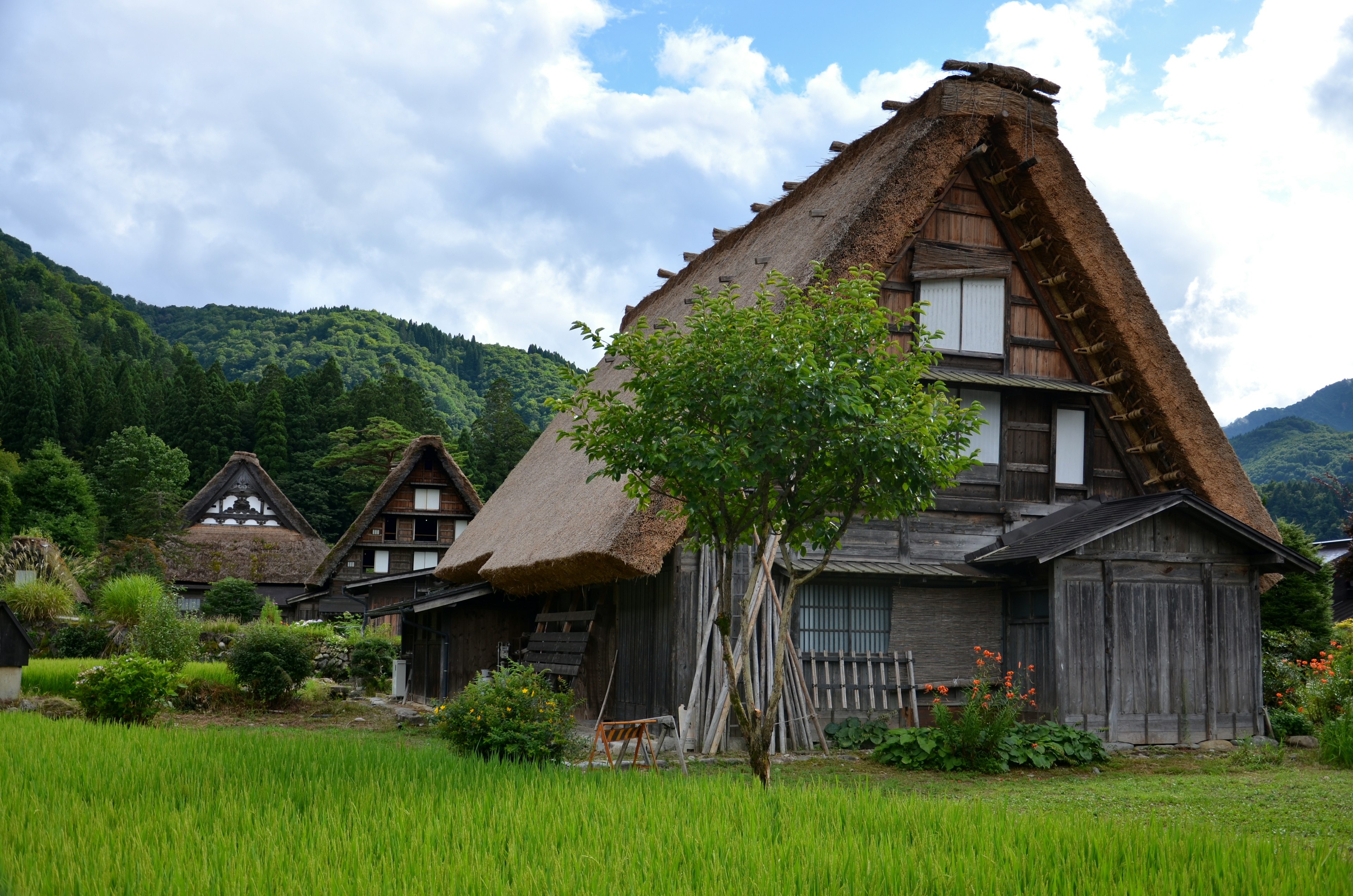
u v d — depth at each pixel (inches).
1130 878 161.6
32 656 726.5
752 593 301.3
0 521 1413.6
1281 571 492.1
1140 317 512.1
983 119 491.5
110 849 177.2
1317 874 158.9
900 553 487.2
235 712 558.9
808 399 275.3
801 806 219.0
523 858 172.7
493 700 342.6
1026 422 519.5
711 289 618.5
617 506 442.9
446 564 772.0
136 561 1082.7
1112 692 448.8
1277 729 473.7
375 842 188.2
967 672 482.3
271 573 1380.4
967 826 197.2
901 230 476.7
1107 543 454.9
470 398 5123.0
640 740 366.3
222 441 2164.1
